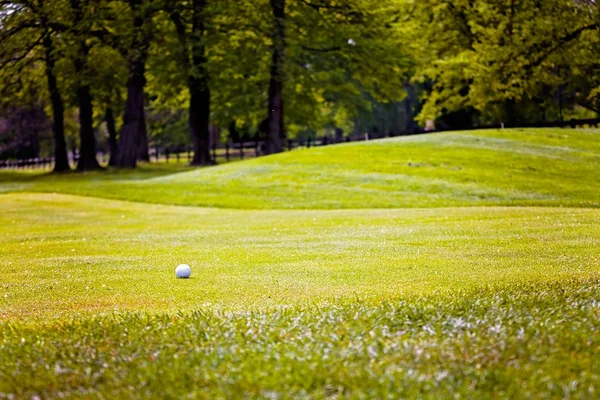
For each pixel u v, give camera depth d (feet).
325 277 34.65
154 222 73.15
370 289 31.12
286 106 183.83
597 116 175.52
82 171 155.94
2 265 43.65
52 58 135.85
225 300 29.81
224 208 89.97
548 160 112.37
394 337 21.70
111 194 103.55
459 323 22.79
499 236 48.39
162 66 151.53
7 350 22.33
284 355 19.88
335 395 16.96
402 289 30.76
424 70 171.42
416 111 247.70
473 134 135.74
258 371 18.51
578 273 33.50
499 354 19.51
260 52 154.51
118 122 234.79
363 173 107.34
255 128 229.45
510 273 34.12
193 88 157.17
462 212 70.95
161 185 110.52
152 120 259.80
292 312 25.59
